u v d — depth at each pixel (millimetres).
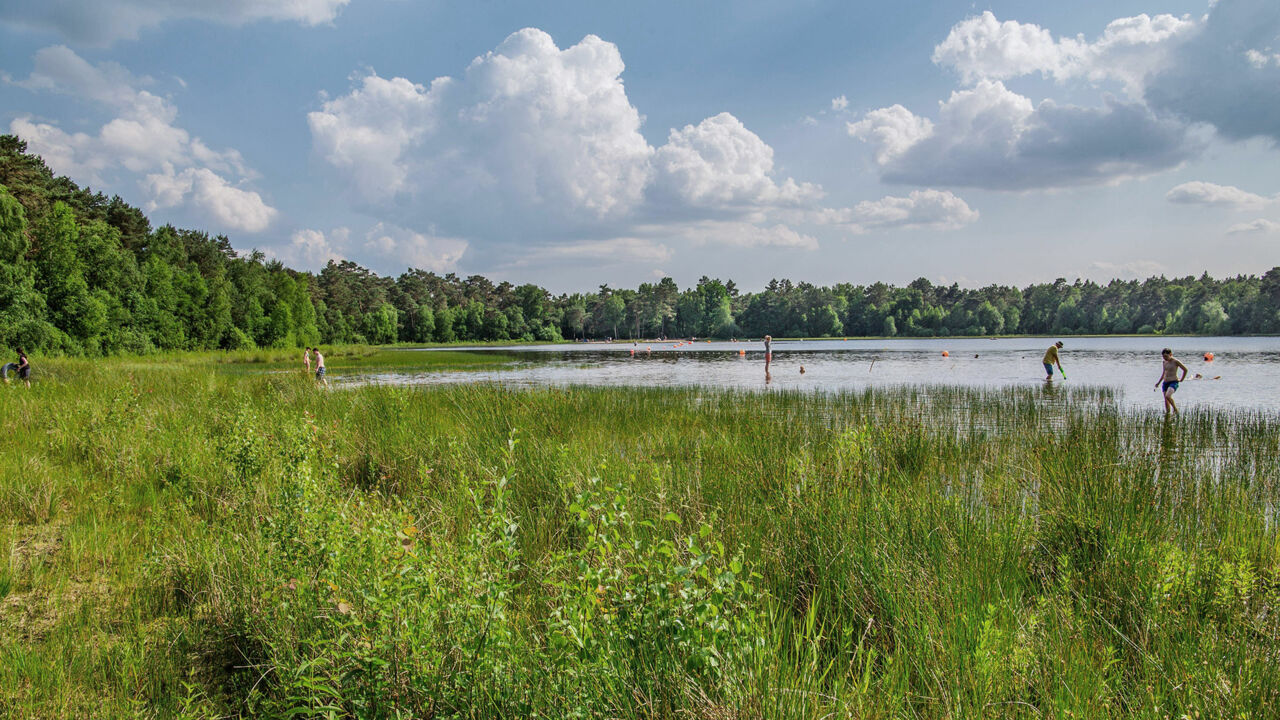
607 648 2904
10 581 4738
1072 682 3234
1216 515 6285
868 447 7477
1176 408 14812
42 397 12273
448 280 170000
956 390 20188
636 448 9570
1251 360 37406
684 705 2762
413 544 3326
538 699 2912
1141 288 138500
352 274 144125
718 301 168625
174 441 8633
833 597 4383
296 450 6453
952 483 7336
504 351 72688
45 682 3506
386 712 2986
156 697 3557
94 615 4355
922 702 3223
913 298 142875
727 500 6137
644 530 4914
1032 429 11812
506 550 3309
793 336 143375
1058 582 4672
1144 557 4684
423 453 8414
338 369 38562
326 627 3547
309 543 3945
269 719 3164
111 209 74562
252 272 93312
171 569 4898
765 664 2994
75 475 7414
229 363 44938
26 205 44156
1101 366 34250
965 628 3600
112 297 49531
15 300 35750
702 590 2949
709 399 16844
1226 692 3201
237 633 4039
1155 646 3766
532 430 10570
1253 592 4426
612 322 155000
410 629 3039
